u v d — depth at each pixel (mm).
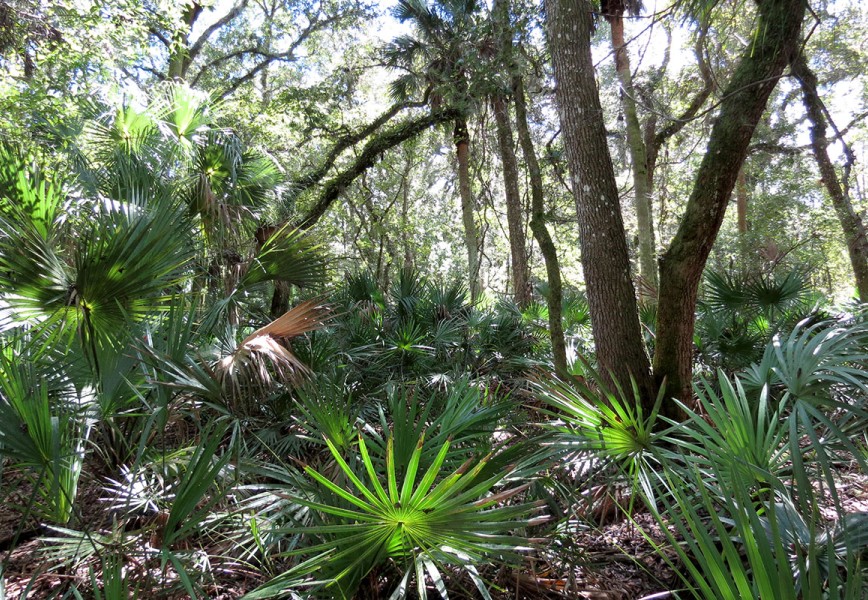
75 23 6961
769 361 3184
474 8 8570
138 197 4785
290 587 2090
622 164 13266
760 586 1396
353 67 14953
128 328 3209
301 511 2514
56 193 4023
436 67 11914
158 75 13586
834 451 3195
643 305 7578
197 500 2271
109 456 3365
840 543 2115
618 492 3266
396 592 1888
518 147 12234
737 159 4176
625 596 2732
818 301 7137
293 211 10195
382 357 5785
